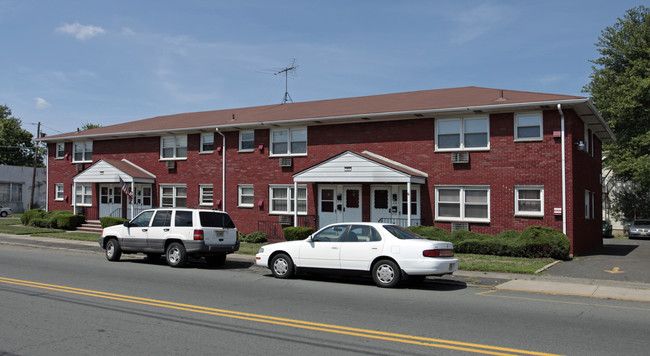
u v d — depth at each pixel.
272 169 24.39
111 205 29.83
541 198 18.47
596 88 40.75
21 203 58.06
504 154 19.16
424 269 11.28
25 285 11.27
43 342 6.57
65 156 31.94
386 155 21.58
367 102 24.97
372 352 6.20
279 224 24.00
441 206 20.36
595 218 23.67
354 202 22.14
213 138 26.33
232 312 8.59
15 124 74.56
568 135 18.14
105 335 6.95
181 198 27.22
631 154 37.72
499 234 18.36
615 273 13.88
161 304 9.23
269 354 6.09
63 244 21.72
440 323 7.89
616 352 6.28
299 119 22.84
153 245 15.88
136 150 28.94
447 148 20.33
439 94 23.89
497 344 6.62
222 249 15.65
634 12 39.78
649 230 35.50
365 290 11.34
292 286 11.82
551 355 6.12
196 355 6.03
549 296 10.80
